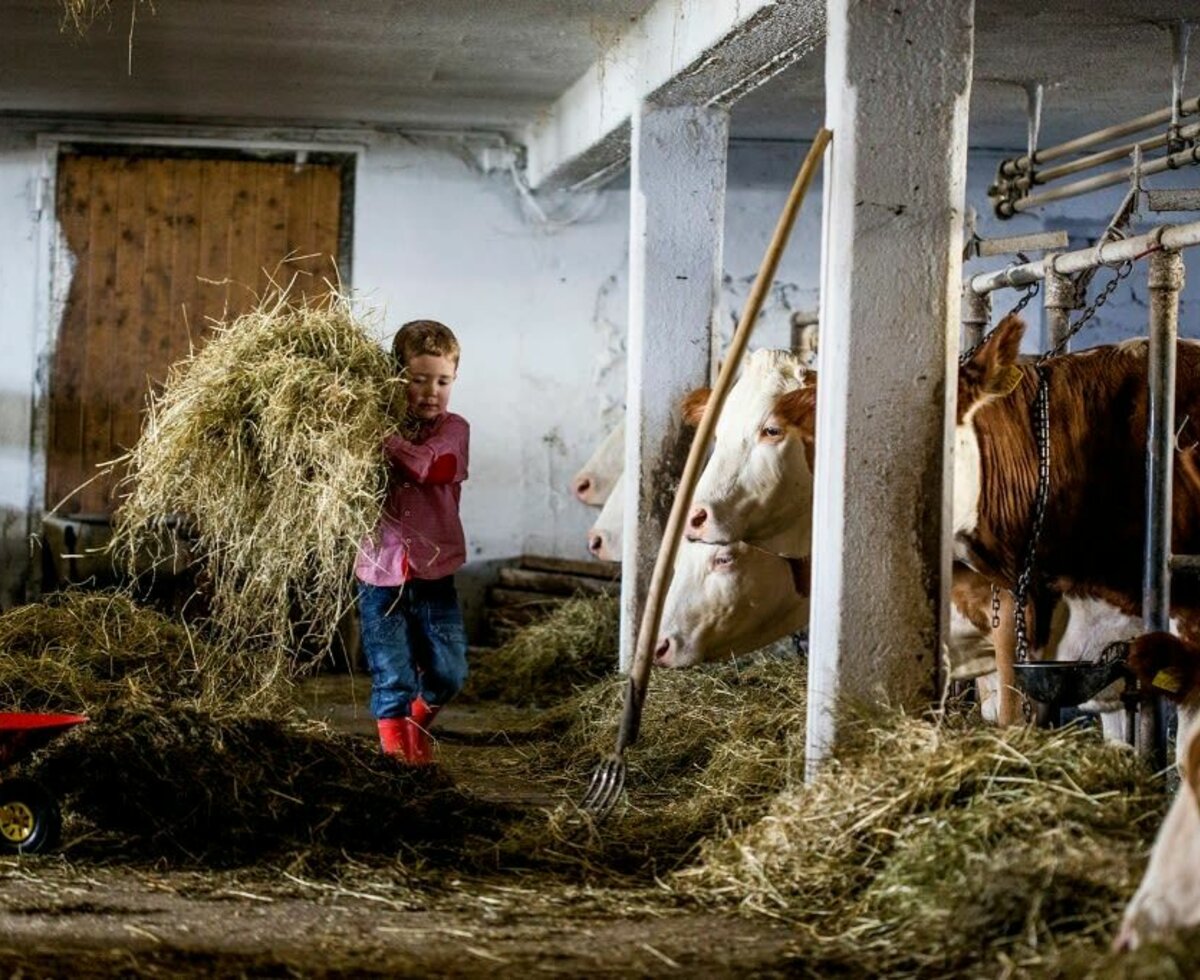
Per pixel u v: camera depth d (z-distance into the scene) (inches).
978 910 137.7
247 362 218.7
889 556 181.3
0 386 402.3
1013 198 300.4
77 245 403.9
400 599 222.8
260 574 218.7
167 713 193.5
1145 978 110.7
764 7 215.5
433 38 304.0
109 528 367.6
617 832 190.5
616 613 347.3
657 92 275.3
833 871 157.8
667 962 139.4
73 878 165.8
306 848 178.4
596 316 419.8
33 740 170.9
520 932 149.9
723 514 233.6
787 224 188.2
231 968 135.7
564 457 420.2
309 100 376.5
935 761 159.9
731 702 256.2
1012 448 201.9
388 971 136.2
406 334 222.4
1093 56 292.2
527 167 413.1
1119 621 214.4
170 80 354.0
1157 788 158.4
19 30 306.3
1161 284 189.9
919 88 181.2
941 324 181.8
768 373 238.2
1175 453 207.8
